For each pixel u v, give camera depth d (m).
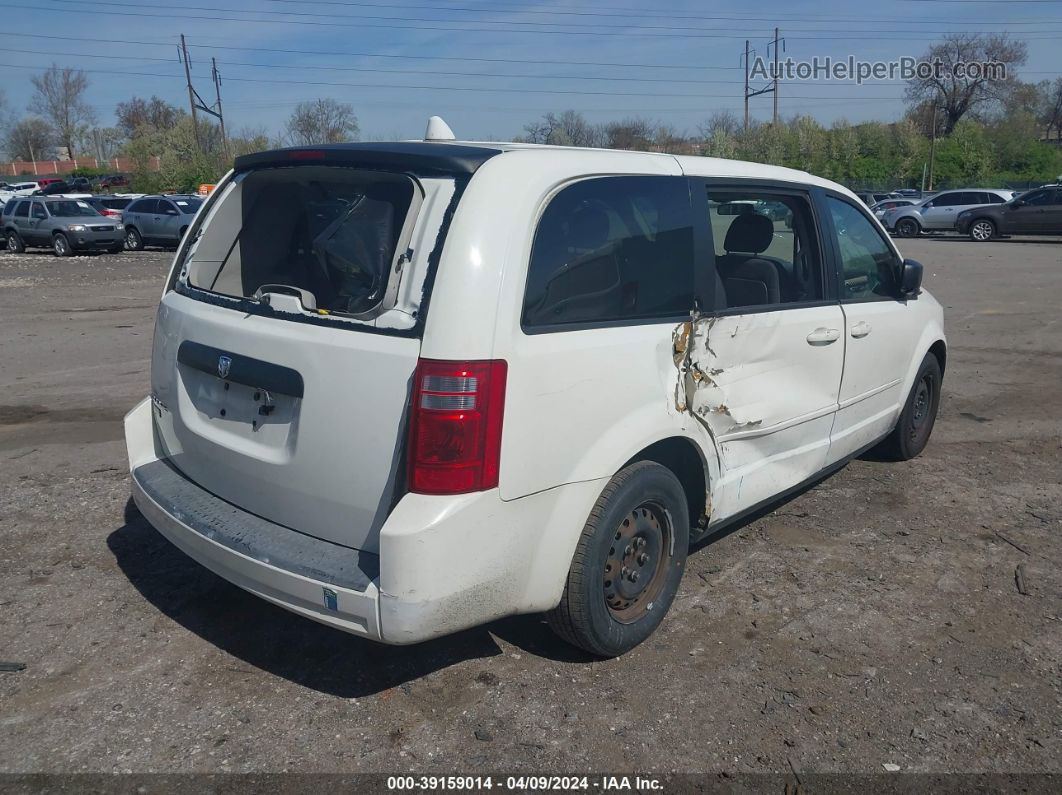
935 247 25.75
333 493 2.97
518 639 3.67
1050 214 27.28
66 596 4.01
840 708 3.21
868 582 4.19
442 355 2.73
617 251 3.29
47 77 92.00
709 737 3.05
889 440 5.79
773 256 4.43
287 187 3.49
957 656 3.55
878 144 64.38
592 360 3.11
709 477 3.76
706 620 3.83
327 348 2.92
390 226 3.01
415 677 3.39
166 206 26.11
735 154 51.66
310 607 2.91
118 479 5.59
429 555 2.73
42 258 24.02
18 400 7.66
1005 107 71.56
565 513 3.11
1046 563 4.41
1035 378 8.47
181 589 4.09
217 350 3.29
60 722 3.10
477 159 2.98
